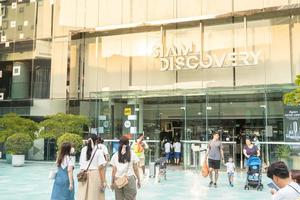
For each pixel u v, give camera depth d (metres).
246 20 22.36
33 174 17.69
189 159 20.22
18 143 21.84
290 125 19.72
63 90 26.98
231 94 21.70
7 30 28.75
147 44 24.81
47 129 22.50
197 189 12.78
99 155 7.81
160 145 22.64
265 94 20.88
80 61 26.81
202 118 22.08
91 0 26.77
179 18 23.83
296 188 3.72
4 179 15.65
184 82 23.41
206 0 23.33
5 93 28.36
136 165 7.55
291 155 17.12
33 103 27.38
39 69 27.67
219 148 13.48
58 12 27.73
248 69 21.94
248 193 11.84
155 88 24.20
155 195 11.44
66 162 7.84
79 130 22.75
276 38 21.58
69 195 7.77
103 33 26.33
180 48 23.59
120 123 24.22
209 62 22.73
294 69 21.02
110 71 25.78
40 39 27.92
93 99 25.72
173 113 22.83
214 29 23.08
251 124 21.03
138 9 25.23
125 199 7.36
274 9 21.47
